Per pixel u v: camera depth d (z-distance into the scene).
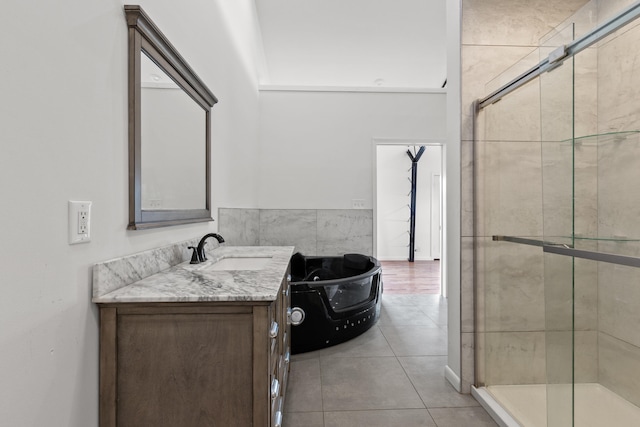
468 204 1.89
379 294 3.22
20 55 0.68
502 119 1.81
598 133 1.85
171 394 0.95
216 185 2.25
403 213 7.60
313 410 1.73
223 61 2.41
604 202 1.81
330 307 2.54
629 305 1.72
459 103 1.91
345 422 1.64
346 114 4.11
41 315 0.74
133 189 1.13
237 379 0.95
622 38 1.79
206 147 1.96
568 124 1.51
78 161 0.87
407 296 4.13
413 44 4.33
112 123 1.03
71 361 0.83
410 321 3.16
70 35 0.84
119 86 1.07
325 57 4.58
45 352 0.75
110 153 1.02
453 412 1.72
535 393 1.76
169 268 1.41
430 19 3.92
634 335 1.70
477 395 1.82
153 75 1.29
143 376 0.94
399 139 4.13
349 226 4.09
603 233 1.79
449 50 2.05
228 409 0.95
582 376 1.68
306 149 4.08
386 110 4.13
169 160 1.45
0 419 0.64
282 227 4.05
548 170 1.53
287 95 4.08
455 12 1.96
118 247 1.07
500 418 1.59
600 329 1.69
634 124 1.75
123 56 1.10
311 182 4.08
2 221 0.64
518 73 1.67
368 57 4.56
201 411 0.95
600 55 1.87
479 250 1.88
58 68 0.79
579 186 1.83
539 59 1.56
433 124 4.14
